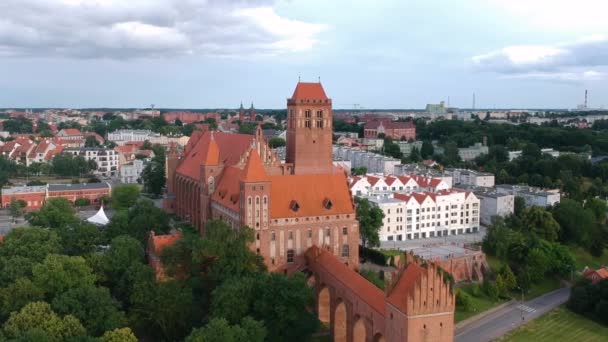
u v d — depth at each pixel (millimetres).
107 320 101562
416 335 85375
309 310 128125
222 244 118438
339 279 112125
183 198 186125
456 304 144125
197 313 113812
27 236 132250
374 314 96625
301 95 157750
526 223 194500
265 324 104812
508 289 158250
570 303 148000
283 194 132750
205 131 192625
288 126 163375
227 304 104500
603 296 140750
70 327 93812
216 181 153000
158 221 153250
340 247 136875
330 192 137250
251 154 127750
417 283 84750
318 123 159875
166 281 118562
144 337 115125
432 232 199875
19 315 94375
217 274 116875
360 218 163375
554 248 172750
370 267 156250
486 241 180250
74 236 138750
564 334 132125
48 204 170750
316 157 160875
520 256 169250
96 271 123750
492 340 127562
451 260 158500
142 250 131375
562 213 199875
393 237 192875
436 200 199250
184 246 122125
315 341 116250
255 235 126875
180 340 112188
